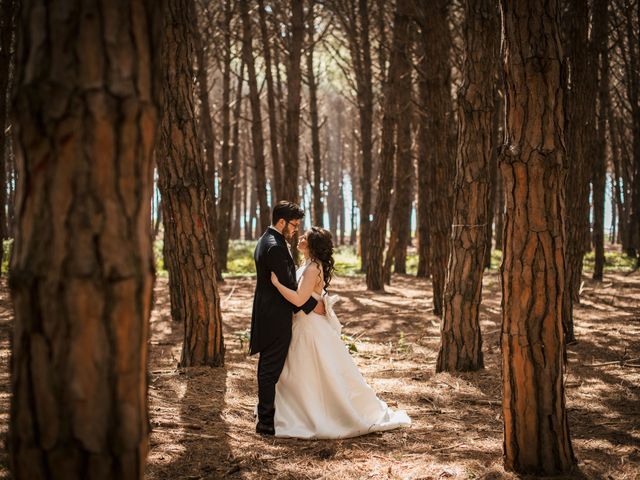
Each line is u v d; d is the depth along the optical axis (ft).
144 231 5.27
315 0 50.65
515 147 10.24
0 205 20.61
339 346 14.06
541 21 10.18
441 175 31.14
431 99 30.91
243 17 46.11
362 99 54.85
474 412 15.25
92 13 4.92
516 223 10.37
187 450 12.01
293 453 12.13
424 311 33.06
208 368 19.31
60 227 4.89
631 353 21.31
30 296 4.93
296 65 43.16
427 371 19.74
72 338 4.94
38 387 4.98
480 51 19.48
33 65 4.90
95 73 4.90
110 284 4.97
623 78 52.95
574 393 16.42
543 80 10.10
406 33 41.63
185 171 19.02
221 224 54.75
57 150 4.86
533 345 10.45
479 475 10.79
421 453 12.10
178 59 18.75
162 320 29.73
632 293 38.09
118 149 4.99
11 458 5.17
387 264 46.60
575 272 33.40
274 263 13.85
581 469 10.90
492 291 40.22
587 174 32.65
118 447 5.12
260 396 13.61
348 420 13.38
